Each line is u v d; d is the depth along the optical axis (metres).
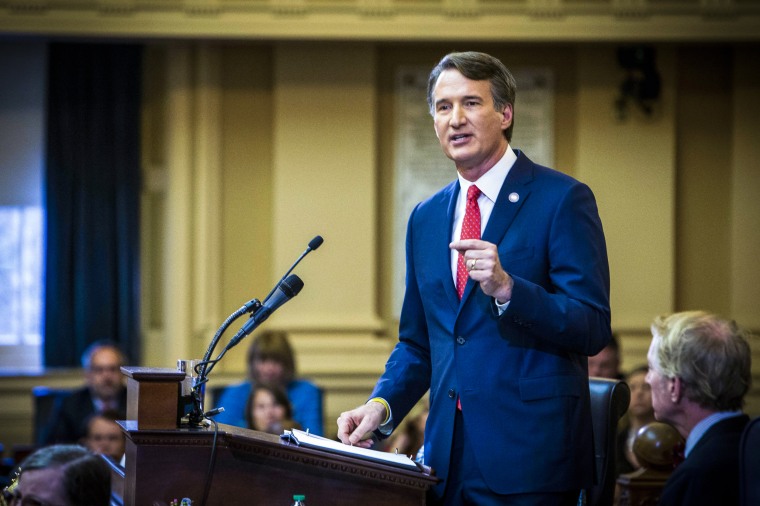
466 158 7.50
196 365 7.59
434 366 7.71
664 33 20.86
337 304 22.02
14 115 23.69
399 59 22.48
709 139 22.48
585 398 7.40
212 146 22.20
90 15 20.55
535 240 7.32
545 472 7.11
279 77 22.09
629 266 22.12
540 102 22.34
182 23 20.61
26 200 23.77
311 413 17.31
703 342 7.83
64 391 20.03
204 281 22.11
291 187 22.06
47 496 8.95
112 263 22.61
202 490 6.95
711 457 7.40
